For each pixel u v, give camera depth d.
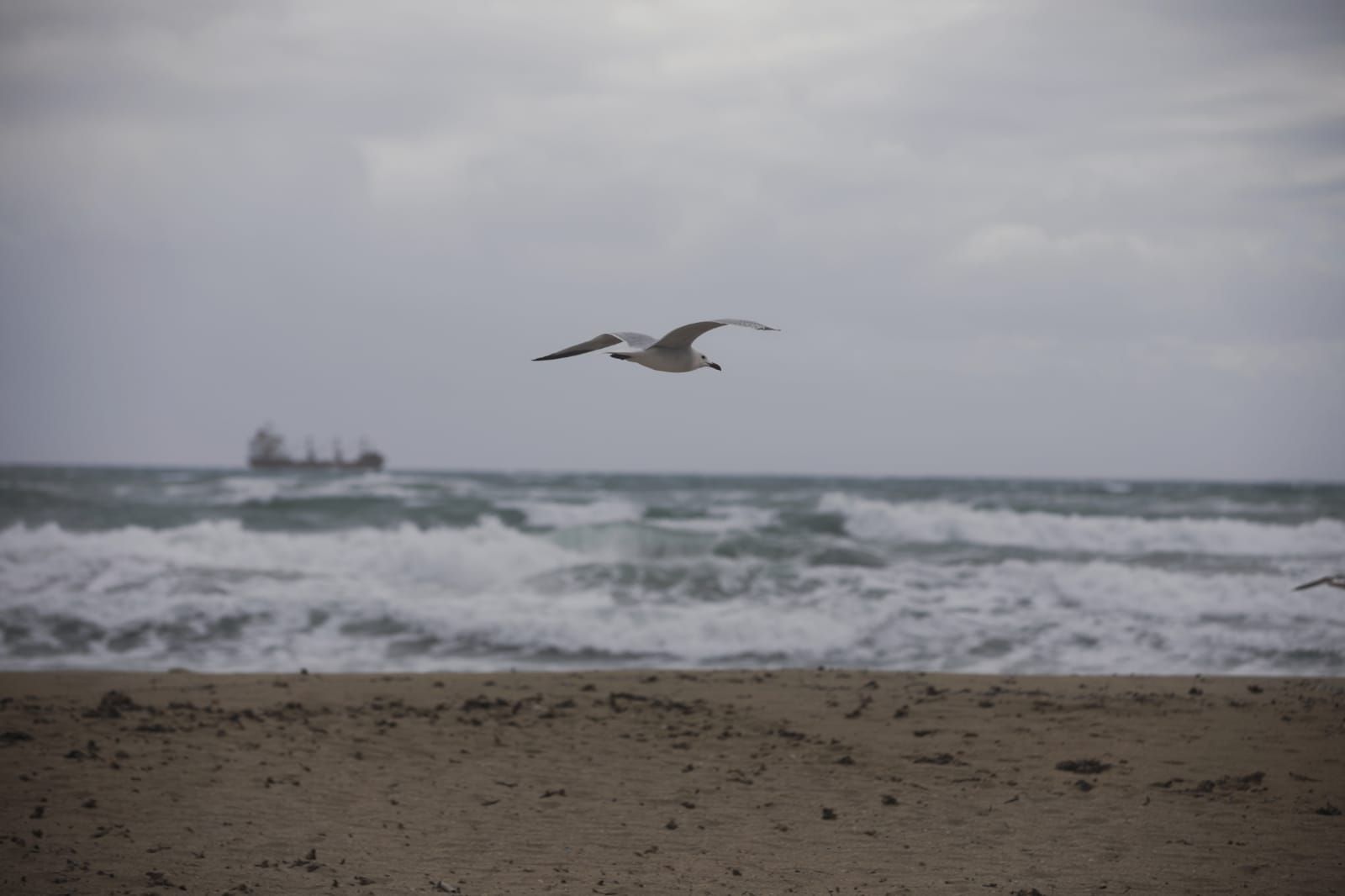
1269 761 10.21
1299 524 33.44
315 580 22.05
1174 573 23.27
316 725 11.63
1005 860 7.62
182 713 12.07
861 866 7.54
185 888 6.94
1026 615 19.59
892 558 26.20
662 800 9.20
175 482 50.81
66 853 7.57
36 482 50.09
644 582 22.00
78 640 17.77
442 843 8.02
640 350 8.28
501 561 24.47
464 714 12.20
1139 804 8.96
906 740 11.20
